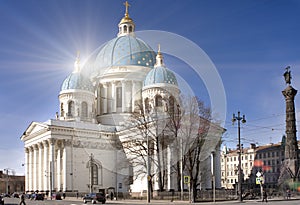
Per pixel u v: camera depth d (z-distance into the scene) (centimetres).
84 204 5209
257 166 12450
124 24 10988
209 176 7550
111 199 6538
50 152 8419
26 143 9881
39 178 9119
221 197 5950
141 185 6969
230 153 13912
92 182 8031
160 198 5809
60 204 5228
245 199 5816
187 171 5869
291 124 7475
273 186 8212
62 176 8469
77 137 8344
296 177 7175
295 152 7350
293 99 7525
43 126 8662
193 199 5069
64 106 9869
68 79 10006
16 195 9675
